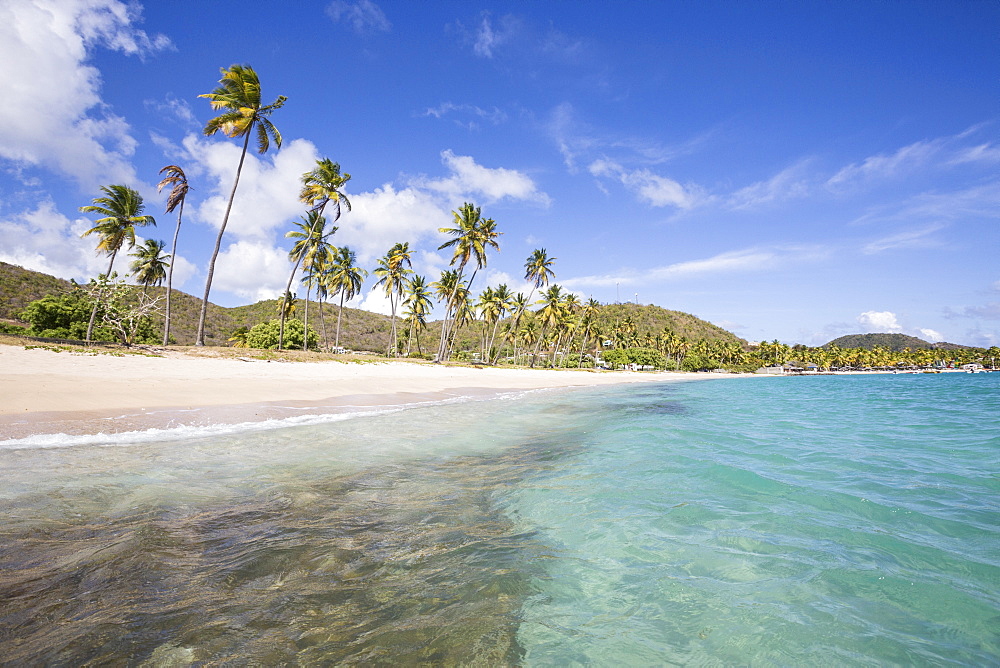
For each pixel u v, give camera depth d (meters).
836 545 5.31
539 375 51.12
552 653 3.31
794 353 166.88
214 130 31.42
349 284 58.22
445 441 11.26
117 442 9.47
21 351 20.27
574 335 92.00
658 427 14.67
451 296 56.34
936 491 7.43
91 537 4.84
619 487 7.50
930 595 4.19
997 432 14.19
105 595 3.73
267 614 3.57
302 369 27.47
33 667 2.84
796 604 4.05
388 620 3.59
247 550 4.72
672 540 5.41
